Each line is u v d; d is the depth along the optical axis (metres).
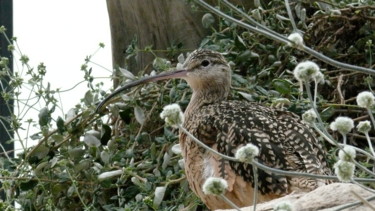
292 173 5.93
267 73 11.81
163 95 11.70
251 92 11.49
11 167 11.42
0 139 12.99
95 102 11.76
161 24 13.25
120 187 11.52
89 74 11.85
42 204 11.29
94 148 11.32
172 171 11.26
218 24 12.85
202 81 11.15
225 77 11.20
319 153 9.59
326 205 6.73
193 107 11.09
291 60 11.92
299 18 12.38
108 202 11.71
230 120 9.80
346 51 12.46
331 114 10.86
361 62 12.26
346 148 5.96
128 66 13.45
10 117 12.12
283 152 9.34
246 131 9.59
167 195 11.19
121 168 11.33
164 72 11.32
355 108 11.58
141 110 11.46
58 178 11.20
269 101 11.45
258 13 12.01
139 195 10.62
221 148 9.65
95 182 11.12
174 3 13.19
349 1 12.45
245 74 12.23
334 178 5.96
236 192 9.46
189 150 9.95
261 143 9.41
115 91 11.22
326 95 12.13
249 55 11.69
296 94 11.28
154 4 13.24
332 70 12.37
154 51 12.86
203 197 9.89
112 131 12.07
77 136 11.66
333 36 12.30
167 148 11.21
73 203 11.59
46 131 11.31
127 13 13.48
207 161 9.75
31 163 11.30
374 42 12.32
